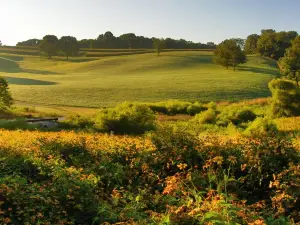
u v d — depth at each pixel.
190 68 131.38
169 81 92.31
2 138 17.56
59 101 68.31
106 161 11.45
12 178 9.66
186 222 7.26
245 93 74.19
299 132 21.91
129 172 10.71
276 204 8.57
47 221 7.57
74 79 109.19
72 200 8.52
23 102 68.00
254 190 9.88
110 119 29.70
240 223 7.19
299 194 8.82
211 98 70.12
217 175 9.95
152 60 149.62
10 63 170.38
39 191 8.52
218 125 37.75
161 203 8.91
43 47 196.50
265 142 11.15
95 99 70.44
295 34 180.88
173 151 11.31
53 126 35.12
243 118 42.91
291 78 85.69
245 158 10.59
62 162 11.37
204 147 11.38
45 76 120.56
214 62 130.38
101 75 121.00
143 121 30.62
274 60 155.50
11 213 7.81
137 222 7.46
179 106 53.09
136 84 88.44
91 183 9.48
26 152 12.63
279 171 10.05
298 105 44.09
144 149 11.86
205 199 8.11
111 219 7.98
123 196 9.44
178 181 9.34
